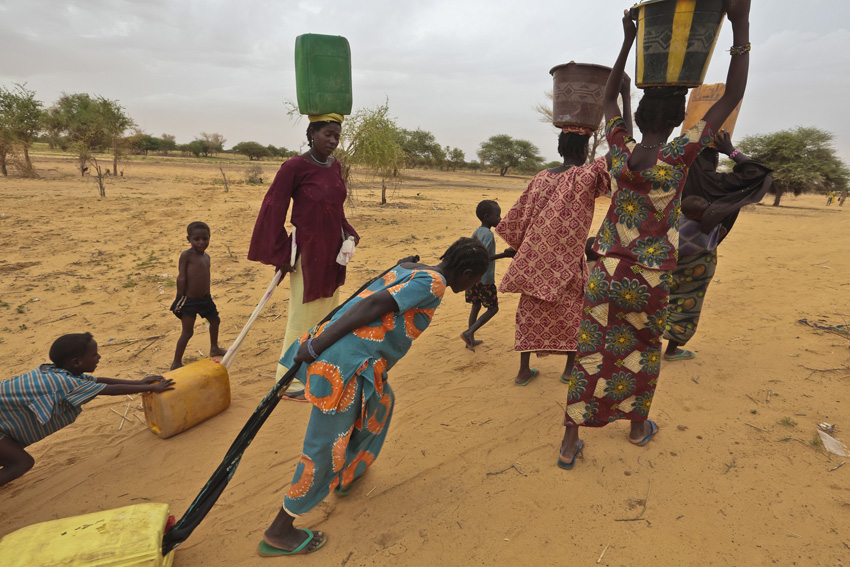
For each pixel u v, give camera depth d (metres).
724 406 4.00
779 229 16.25
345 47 4.07
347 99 4.16
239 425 4.01
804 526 2.74
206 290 4.88
